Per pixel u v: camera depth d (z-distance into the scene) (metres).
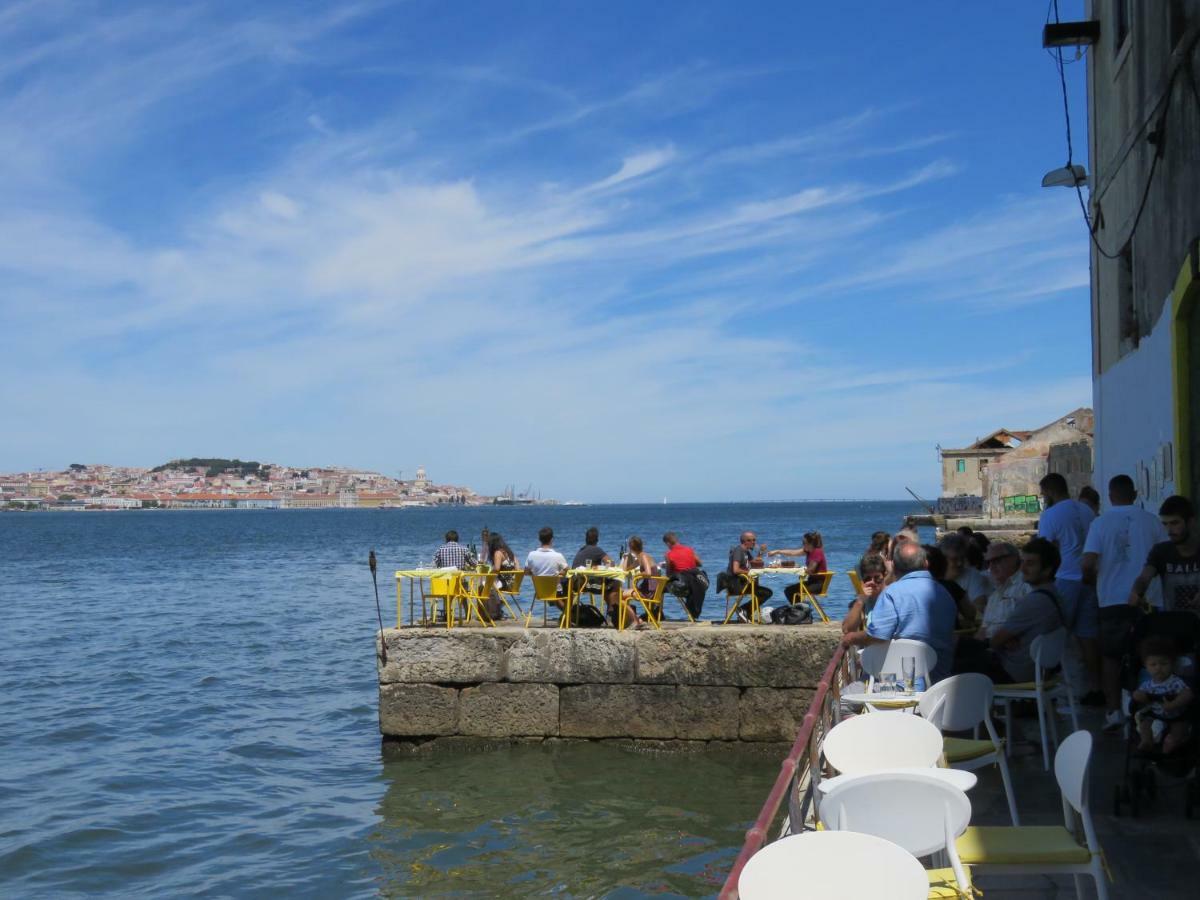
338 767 13.29
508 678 13.86
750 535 15.56
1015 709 9.87
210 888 9.34
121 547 86.19
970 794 7.61
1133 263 12.01
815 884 3.88
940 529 65.50
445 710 13.89
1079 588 8.88
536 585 14.51
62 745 14.75
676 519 154.88
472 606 14.78
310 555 69.31
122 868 9.86
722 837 10.37
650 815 11.06
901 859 3.84
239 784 12.57
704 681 13.55
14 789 12.46
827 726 7.00
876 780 4.64
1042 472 60.12
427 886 9.28
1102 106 13.74
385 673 13.95
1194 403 9.85
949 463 85.75
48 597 40.00
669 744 13.59
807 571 15.05
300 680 19.61
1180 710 6.86
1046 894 5.76
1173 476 10.15
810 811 6.48
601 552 16.39
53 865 9.95
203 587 43.09
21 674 20.95
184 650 23.83
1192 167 9.33
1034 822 6.97
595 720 13.74
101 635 27.00
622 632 13.75
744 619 15.41
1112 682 8.69
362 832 10.73
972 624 9.42
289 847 10.34
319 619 29.80
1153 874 6.02
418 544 85.19
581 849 10.10
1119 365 13.06
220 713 16.72
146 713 16.83
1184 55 9.41
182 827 10.98
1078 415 60.91
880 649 7.96
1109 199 13.41
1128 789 7.03
